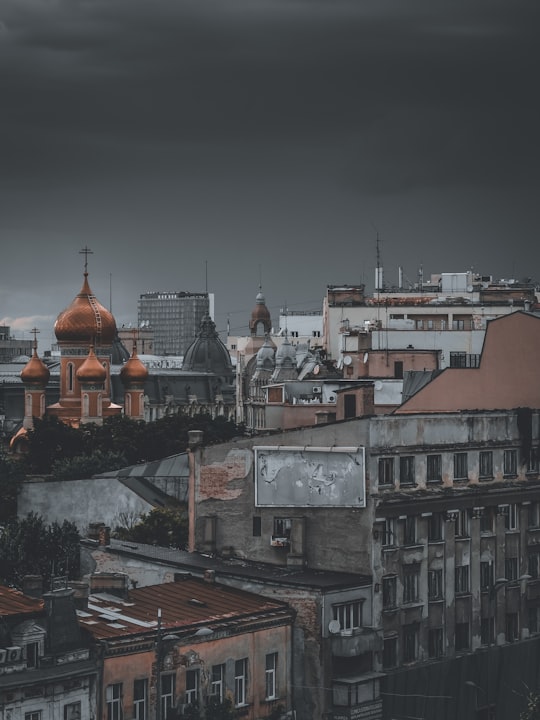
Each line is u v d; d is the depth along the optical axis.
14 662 123.31
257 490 155.00
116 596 141.88
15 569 186.88
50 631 126.31
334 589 143.88
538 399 176.75
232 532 157.38
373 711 144.62
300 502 152.75
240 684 138.75
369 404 195.75
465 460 159.50
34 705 123.75
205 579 149.12
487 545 160.50
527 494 164.62
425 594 153.25
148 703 130.75
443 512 155.50
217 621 136.75
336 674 144.38
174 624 134.12
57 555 189.00
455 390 181.00
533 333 177.12
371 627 147.50
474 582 158.50
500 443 162.88
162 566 155.38
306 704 143.38
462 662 155.50
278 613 141.88
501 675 160.00
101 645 127.62
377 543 148.75
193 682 134.75
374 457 149.62
